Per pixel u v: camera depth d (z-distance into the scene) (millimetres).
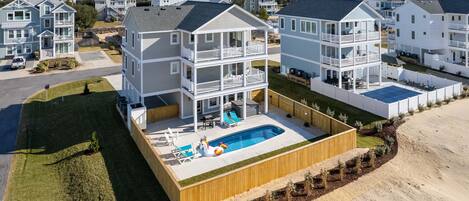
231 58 33938
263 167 23312
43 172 27109
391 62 54031
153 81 34438
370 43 44750
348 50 46406
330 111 36250
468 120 35125
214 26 32500
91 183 24531
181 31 34094
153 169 25250
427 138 31062
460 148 29484
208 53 32812
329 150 26859
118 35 88812
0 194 24016
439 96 39844
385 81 49062
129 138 31234
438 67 55469
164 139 31219
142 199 22391
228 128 33625
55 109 40219
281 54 53250
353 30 43719
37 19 69062
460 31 55000
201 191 21000
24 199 23484
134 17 33875
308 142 30234
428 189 23766
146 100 40156
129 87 39594
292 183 22578
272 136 32250
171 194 21766
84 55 71875
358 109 38281
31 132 34375
